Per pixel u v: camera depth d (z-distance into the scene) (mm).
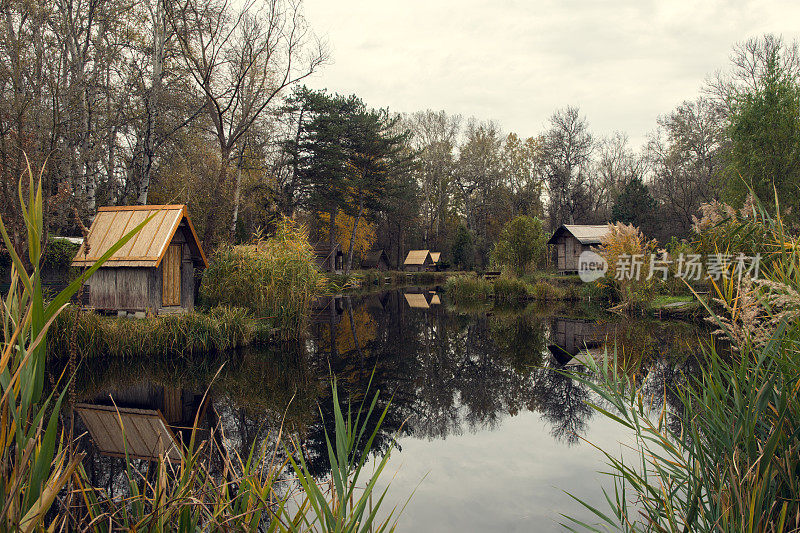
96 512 2092
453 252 48312
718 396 2715
